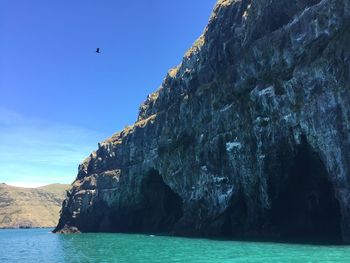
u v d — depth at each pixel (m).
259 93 61.56
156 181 107.31
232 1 79.06
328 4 52.25
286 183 61.47
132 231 114.31
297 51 55.84
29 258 47.94
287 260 34.06
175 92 99.81
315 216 62.12
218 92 73.69
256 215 64.94
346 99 48.94
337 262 31.94
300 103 54.88
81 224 131.88
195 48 95.00
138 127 115.56
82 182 140.38
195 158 80.06
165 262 36.41
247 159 65.56
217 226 71.31
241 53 70.19
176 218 103.62
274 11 63.72
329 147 50.88
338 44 50.31
